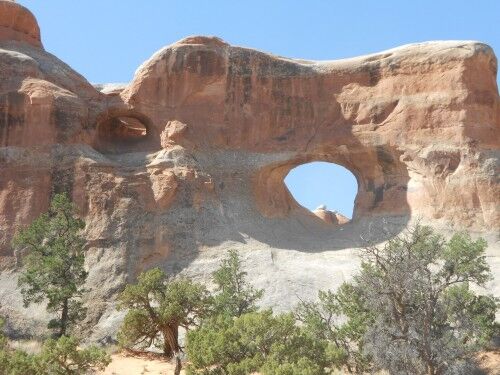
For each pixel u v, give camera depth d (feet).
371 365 82.33
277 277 117.29
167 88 143.84
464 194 131.64
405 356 72.08
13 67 135.33
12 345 94.63
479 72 139.54
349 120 144.36
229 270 104.32
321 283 115.75
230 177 138.92
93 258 120.47
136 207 126.00
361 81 146.30
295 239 134.62
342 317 101.65
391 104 142.10
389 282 74.54
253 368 66.23
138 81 143.43
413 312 75.15
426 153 135.85
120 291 115.96
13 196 125.59
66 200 109.40
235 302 97.55
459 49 140.05
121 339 91.71
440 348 72.84
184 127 139.54
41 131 130.93
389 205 136.98
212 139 142.31
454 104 137.39
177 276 119.65
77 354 68.44
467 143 134.72
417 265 75.41
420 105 139.64
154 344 96.53
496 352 93.15
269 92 146.72
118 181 127.85
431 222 130.21
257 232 131.64
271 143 144.56
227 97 145.18
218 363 70.59
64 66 145.48
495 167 132.87
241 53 147.43
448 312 85.92
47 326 100.89
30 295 103.71
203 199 131.75
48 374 66.90
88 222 124.26
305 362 64.49
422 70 141.69
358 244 130.82
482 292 108.17
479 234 127.85
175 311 90.58
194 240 125.80
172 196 129.18
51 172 128.26
